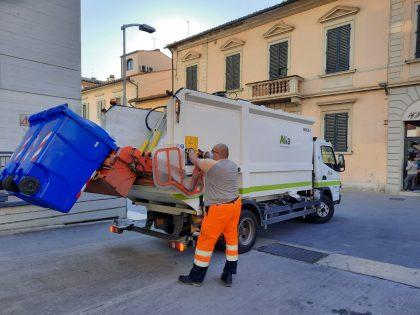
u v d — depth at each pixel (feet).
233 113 19.76
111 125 19.20
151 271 16.48
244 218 19.66
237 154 20.02
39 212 24.85
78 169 13.82
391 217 31.07
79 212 26.71
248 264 17.67
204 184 15.93
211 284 14.93
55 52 30.35
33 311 12.40
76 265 17.28
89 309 12.57
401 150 48.06
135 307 12.74
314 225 27.66
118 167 15.14
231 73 69.31
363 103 51.78
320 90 56.44
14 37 27.99
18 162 14.21
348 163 53.16
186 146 16.93
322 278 15.74
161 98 86.79
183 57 79.15
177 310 12.53
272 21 62.54
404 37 47.65
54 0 30.17
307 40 57.93
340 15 53.57
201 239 14.73
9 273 16.11
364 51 51.55
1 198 23.09
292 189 25.07
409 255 19.38
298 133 25.64
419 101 46.42
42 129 14.42
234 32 68.54
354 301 13.38
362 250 20.42
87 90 113.39
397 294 14.05
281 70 61.52
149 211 19.67
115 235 23.39
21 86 28.48
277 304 13.08
